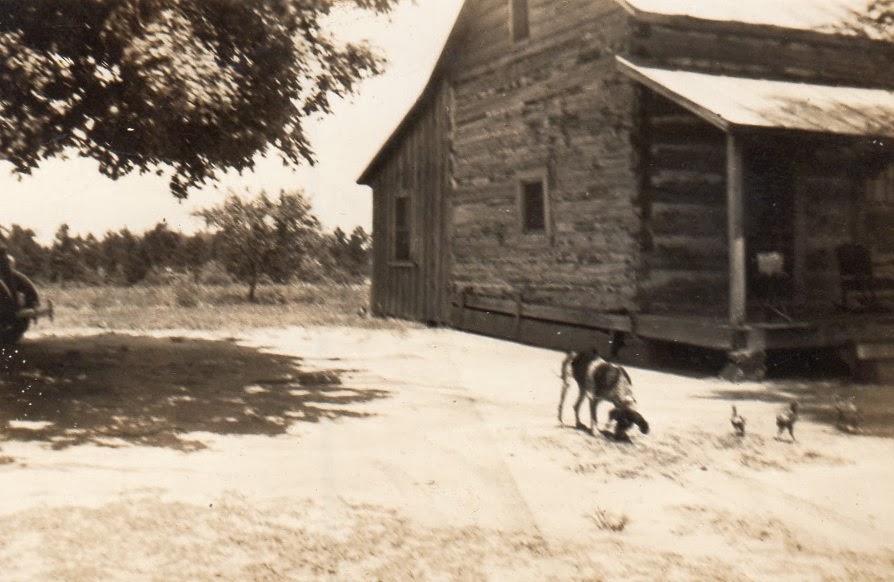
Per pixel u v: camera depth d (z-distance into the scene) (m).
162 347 14.16
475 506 5.54
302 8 9.61
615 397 7.39
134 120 8.92
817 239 14.09
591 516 5.38
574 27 14.46
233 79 9.16
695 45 13.55
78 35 8.60
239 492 5.81
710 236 13.39
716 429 7.88
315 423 8.16
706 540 4.95
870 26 14.66
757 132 10.64
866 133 11.09
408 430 7.84
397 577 4.36
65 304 21.56
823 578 4.38
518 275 16.12
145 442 7.29
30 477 6.11
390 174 21.34
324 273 29.28
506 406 9.12
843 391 10.18
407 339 16.30
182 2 8.70
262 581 4.29
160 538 4.88
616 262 13.38
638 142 13.03
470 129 17.95
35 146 9.83
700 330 11.39
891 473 6.37
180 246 27.48
